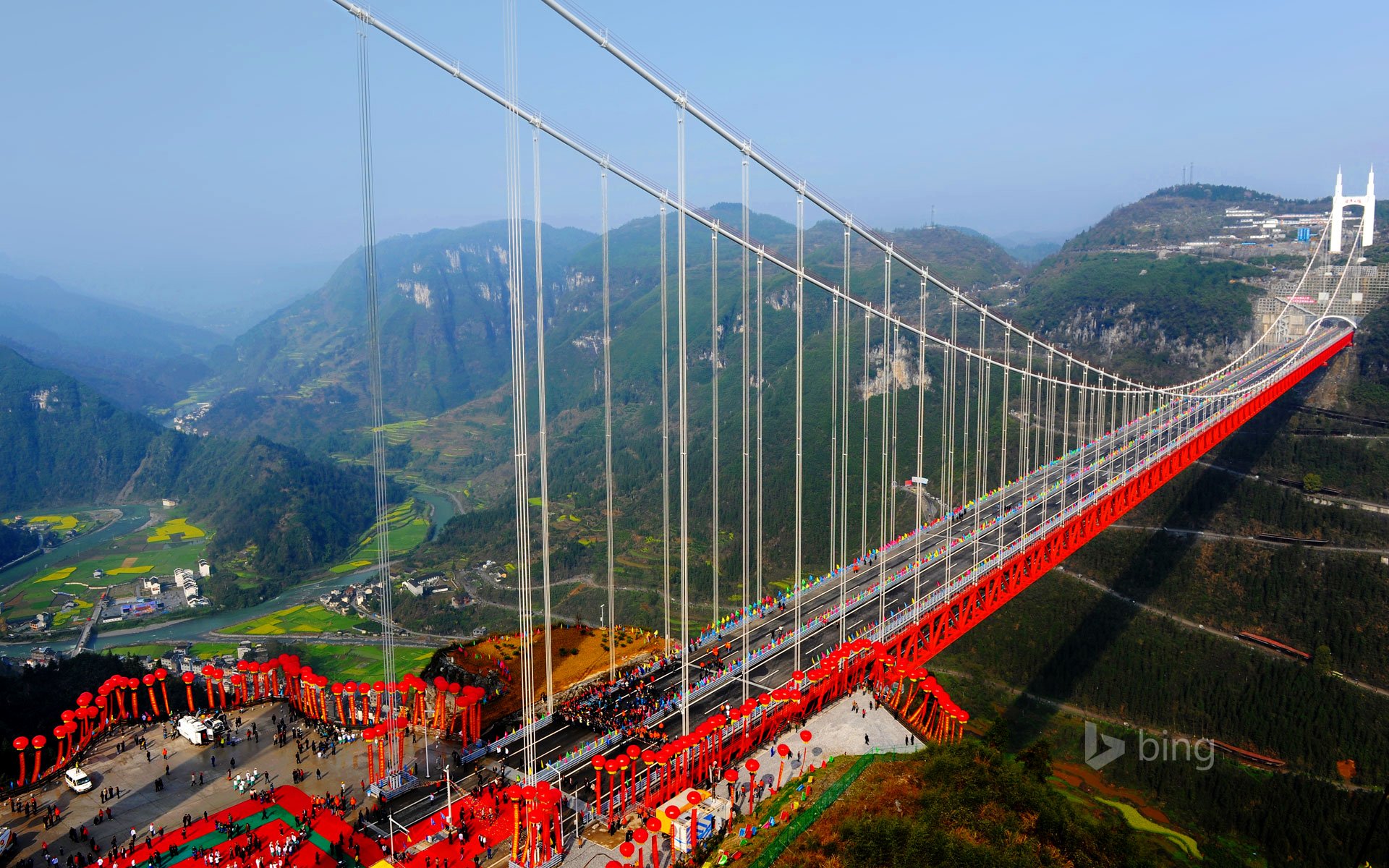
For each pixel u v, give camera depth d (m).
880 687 53.03
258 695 54.97
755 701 48.06
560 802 39.62
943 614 62.84
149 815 42.25
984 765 41.47
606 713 50.50
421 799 42.22
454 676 59.59
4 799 44.03
